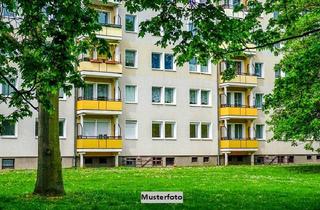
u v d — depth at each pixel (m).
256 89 55.84
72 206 15.12
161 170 36.91
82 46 11.40
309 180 27.03
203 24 12.95
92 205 15.34
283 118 35.53
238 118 53.28
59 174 17.41
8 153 41.94
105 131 47.06
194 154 51.22
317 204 16.73
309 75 19.53
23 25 11.26
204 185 22.84
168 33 13.23
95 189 20.09
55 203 15.70
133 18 48.81
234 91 54.41
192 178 27.48
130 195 17.89
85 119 45.94
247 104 54.88
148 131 48.88
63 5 10.39
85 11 10.95
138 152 48.19
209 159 52.06
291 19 15.26
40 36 11.27
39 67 10.97
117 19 47.34
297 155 58.00
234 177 28.80
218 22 13.09
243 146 52.75
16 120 12.68
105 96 47.09
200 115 51.88
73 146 44.81
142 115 48.62
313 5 25.98
